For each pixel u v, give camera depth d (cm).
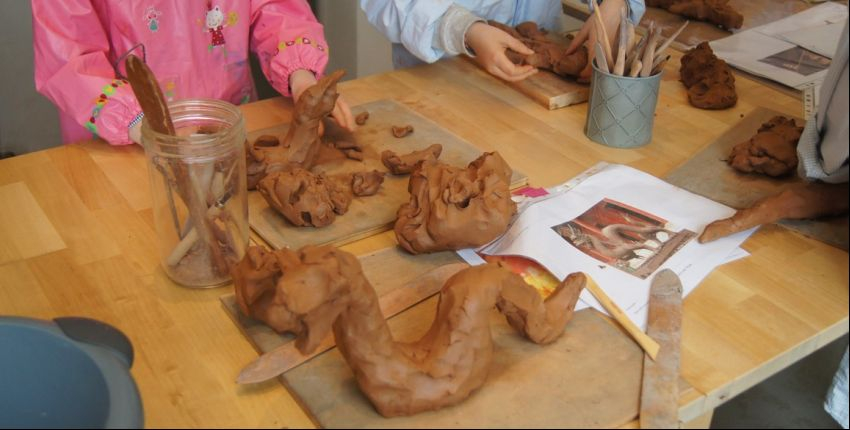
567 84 139
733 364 80
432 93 140
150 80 78
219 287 92
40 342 73
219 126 93
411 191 98
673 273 92
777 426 175
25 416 77
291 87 136
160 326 86
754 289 91
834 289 91
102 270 94
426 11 142
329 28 251
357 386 77
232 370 80
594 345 82
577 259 95
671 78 146
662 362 79
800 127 115
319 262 68
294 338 82
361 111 130
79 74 120
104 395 67
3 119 218
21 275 93
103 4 138
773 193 108
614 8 138
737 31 163
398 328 84
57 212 106
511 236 100
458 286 75
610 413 73
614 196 108
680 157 120
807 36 160
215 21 148
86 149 121
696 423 82
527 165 117
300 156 109
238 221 91
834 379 98
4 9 201
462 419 73
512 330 84
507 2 164
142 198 109
